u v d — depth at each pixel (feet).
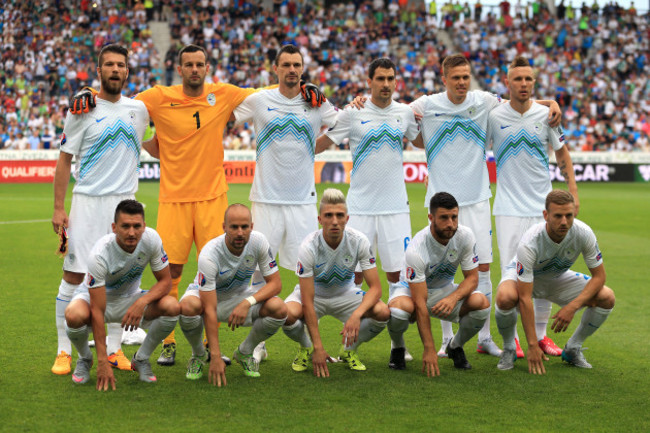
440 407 13.17
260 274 17.60
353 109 18.29
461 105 18.25
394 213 18.47
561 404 13.38
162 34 92.43
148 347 14.82
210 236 17.39
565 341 18.45
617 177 81.71
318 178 74.79
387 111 18.28
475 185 18.33
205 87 17.48
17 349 16.69
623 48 98.02
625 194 64.75
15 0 88.48
